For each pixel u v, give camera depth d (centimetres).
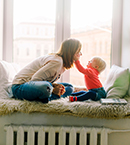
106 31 202
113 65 187
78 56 151
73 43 145
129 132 134
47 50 206
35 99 136
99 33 202
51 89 132
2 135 134
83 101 144
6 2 197
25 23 202
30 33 204
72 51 145
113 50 200
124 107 130
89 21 201
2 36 196
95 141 130
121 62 197
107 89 160
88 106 131
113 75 164
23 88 135
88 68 158
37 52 206
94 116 129
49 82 136
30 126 129
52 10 201
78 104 132
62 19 199
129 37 174
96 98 149
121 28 198
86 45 202
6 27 199
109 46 203
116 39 199
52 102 134
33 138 130
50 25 202
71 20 200
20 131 129
